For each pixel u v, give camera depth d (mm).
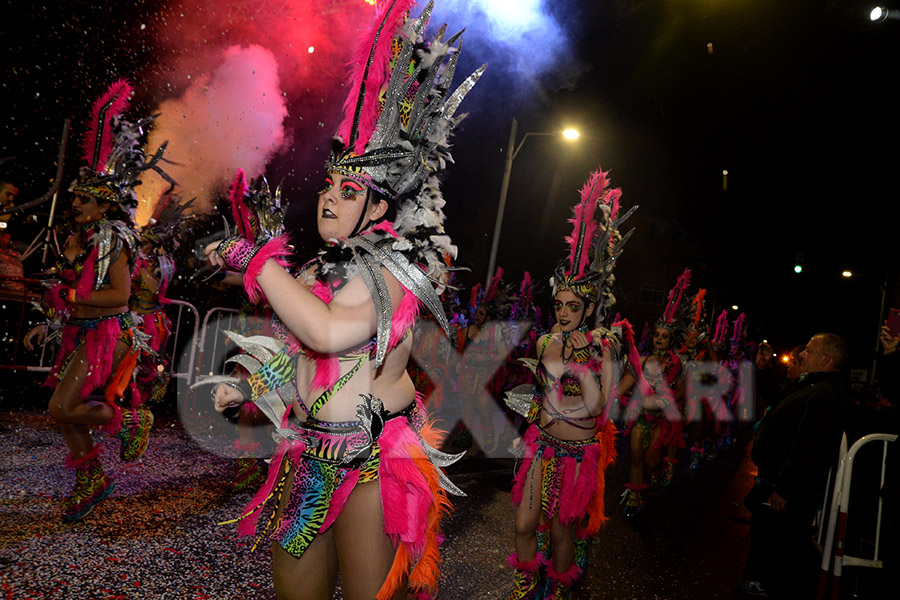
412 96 2062
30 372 7254
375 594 1907
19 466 4426
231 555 3498
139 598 2861
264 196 3926
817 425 4168
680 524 6273
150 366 4918
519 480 3582
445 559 4176
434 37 2141
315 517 1909
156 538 3568
